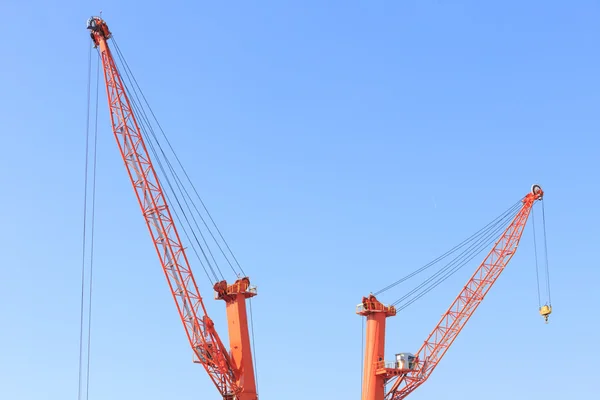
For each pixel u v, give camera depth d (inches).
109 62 4623.5
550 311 5113.2
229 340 4862.2
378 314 5378.9
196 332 4650.6
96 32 4658.0
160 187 4618.6
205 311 4694.9
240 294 4886.8
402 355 5310.0
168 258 4621.1
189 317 4650.6
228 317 4906.5
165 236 4601.4
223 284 4943.4
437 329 5526.6
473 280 5585.6
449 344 5477.4
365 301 5403.5
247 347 4810.5
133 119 4630.9
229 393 4766.2
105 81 4611.2
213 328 4699.8
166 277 4628.4
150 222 4603.8
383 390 5285.4
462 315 5521.7
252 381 4758.9
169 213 4606.3
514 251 5565.9
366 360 5334.6
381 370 5236.2
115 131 4596.5
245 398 4707.2
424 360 5433.1
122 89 4640.8
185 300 4633.4
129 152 4596.5
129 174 4598.9
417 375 5383.9
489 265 5590.6
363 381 5315.0
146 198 4596.5
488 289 5541.3
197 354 4675.2
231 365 4785.9
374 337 5334.6
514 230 5600.4
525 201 5610.2
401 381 5354.3
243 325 4847.4
